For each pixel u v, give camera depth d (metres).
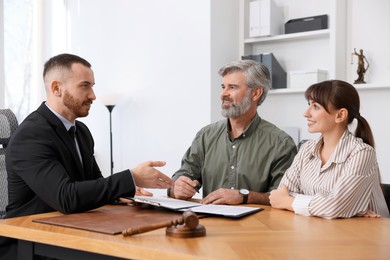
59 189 1.67
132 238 1.25
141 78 4.35
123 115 4.48
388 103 3.69
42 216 1.60
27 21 4.53
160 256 1.12
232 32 4.18
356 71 3.82
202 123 4.01
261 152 2.27
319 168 1.87
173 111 4.17
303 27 3.92
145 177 1.73
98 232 1.33
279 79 4.03
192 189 2.03
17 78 4.44
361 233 1.32
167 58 4.19
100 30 4.59
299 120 4.06
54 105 2.02
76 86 2.00
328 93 1.82
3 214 2.33
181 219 1.28
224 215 1.56
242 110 2.26
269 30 3.99
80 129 2.22
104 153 4.63
